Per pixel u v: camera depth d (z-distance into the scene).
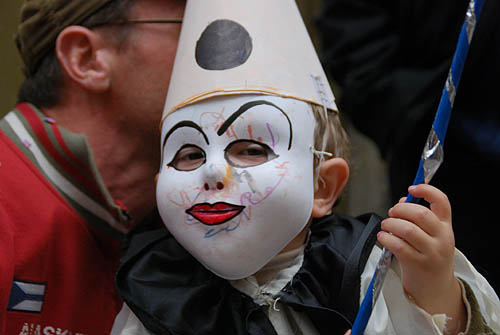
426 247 2.75
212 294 3.16
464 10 4.23
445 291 2.84
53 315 3.35
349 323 3.01
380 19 4.62
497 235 4.05
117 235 3.62
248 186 2.96
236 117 3.01
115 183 3.65
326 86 3.33
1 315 3.16
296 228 3.04
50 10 3.59
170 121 3.12
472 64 3.96
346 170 3.28
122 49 3.55
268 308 3.13
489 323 2.92
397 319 2.93
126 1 3.54
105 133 3.61
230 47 3.10
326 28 4.84
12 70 4.89
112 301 3.52
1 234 3.23
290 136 3.04
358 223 3.30
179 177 3.05
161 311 3.03
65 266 3.40
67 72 3.57
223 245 2.97
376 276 2.77
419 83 4.27
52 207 3.40
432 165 2.65
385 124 4.41
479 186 4.05
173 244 3.34
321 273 3.15
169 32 3.57
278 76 3.09
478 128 3.98
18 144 3.48
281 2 3.28
